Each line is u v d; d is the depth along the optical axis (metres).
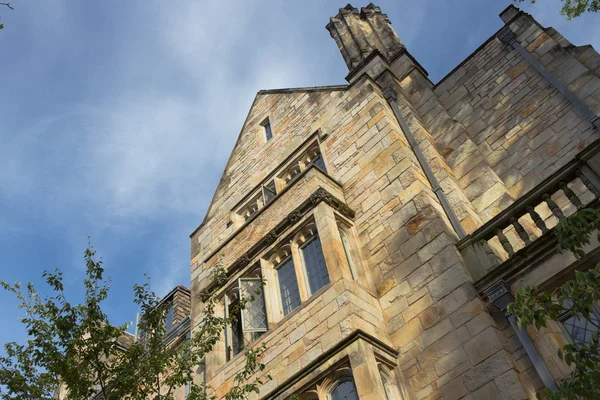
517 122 14.86
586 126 13.33
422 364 10.32
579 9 12.61
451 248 11.27
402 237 12.27
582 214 7.10
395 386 10.30
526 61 15.88
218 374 13.23
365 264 12.55
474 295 10.30
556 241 9.63
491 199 13.20
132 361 11.80
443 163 14.38
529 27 16.58
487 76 16.62
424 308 10.92
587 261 9.24
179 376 11.51
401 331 11.03
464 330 10.07
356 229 13.39
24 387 11.28
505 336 9.73
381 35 20.72
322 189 13.52
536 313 7.08
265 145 18.89
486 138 15.20
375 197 13.55
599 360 6.57
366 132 15.24
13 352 11.69
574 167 10.05
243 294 13.77
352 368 9.94
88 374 11.78
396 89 17.33
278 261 13.95
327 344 10.83
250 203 17.80
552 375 8.77
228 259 15.51
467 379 9.54
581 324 9.06
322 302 11.55
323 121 17.05
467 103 16.48
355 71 19.09
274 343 12.01
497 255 11.41
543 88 14.93
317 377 10.45
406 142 14.81
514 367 9.23
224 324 12.80
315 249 13.11
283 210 14.43
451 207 12.71
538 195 10.31
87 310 11.85
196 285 16.86
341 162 15.24
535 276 9.67
